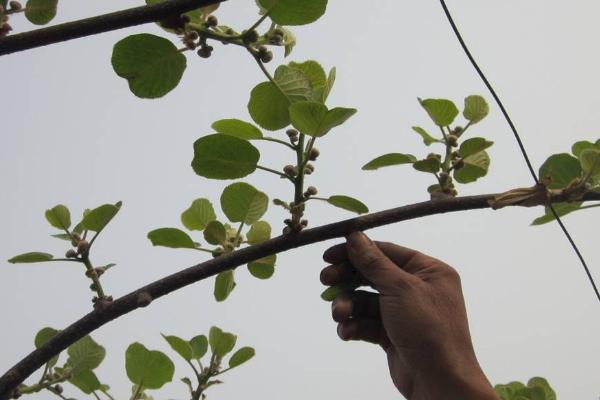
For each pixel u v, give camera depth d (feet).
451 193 6.95
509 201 6.38
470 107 7.45
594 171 6.48
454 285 7.16
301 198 6.18
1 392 5.21
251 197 7.01
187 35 5.42
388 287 6.79
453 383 6.45
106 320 5.60
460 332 6.75
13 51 4.68
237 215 7.09
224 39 5.59
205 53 5.59
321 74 7.07
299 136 6.24
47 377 6.67
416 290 6.75
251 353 7.64
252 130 6.88
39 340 6.87
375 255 6.89
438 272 7.26
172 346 7.48
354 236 6.92
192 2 4.93
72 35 4.74
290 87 6.20
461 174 7.39
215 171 6.26
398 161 6.94
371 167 7.06
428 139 7.54
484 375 6.62
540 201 6.42
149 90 5.84
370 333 7.79
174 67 5.77
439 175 7.00
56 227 6.70
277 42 5.83
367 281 7.54
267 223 7.16
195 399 7.45
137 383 7.25
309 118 5.80
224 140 6.02
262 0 5.52
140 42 5.56
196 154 6.13
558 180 6.93
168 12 4.91
